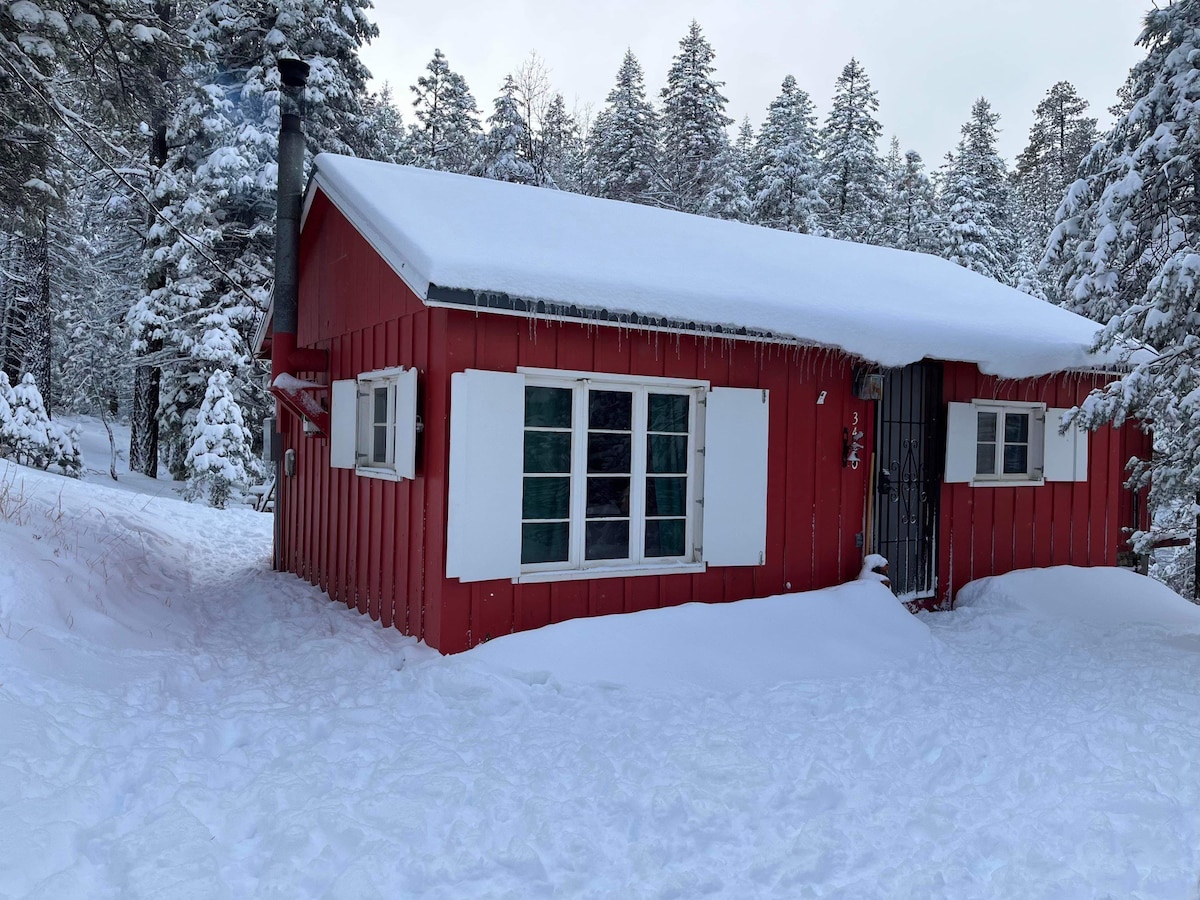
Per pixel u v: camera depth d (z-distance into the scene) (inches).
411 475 222.2
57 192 353.1
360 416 279.0
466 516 212.1
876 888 113.2
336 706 181.8
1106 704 198.7
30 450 565.3
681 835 127.7
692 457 253.3
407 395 226.2
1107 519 360.5
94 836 115.5
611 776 146.8
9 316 640.4
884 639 248.1
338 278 301.0
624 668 208.5
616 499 242.7
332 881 108.3
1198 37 304.3
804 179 1018.1
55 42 312.8
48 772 130.1
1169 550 577.9
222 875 108.4
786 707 193.5
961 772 156.6
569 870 116.0
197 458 577.3
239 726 165.2
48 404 637.9
